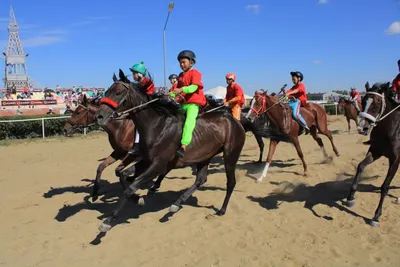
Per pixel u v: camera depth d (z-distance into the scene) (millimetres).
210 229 5273
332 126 19516
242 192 6957
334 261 4297
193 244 4828
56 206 6430
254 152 11531
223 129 5641
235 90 8195
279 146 12547
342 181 7430
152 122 4973
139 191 7191
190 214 5855
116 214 4777
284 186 7191
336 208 5938
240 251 4594
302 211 5875
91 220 5711
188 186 7461
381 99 5234
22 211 6195
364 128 5242
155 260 4426
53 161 10773
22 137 16219
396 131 5250
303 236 4984
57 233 5250
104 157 11297
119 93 4711
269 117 7684
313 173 8180
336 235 5000
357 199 6301
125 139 6250
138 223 5516
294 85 8766
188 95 5340
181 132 5191
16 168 9844
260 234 5082
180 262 4371
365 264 4219
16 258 4559
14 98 32156
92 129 17953
